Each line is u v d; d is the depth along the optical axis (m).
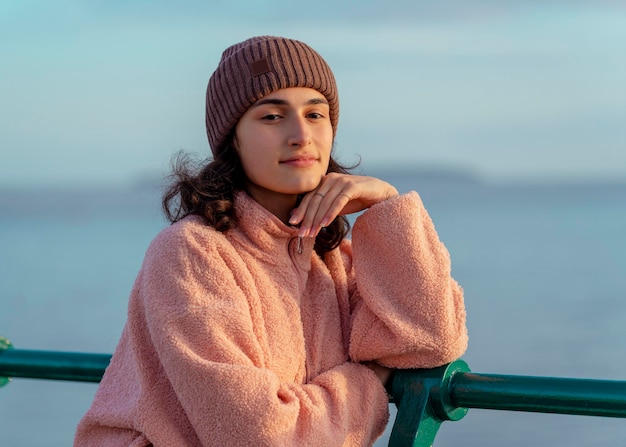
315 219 1.98
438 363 1.92
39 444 6.03
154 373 1.88
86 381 2.21
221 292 1.86
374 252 2.02
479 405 1.88
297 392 1.84
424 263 1.96
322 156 2.02
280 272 1.98
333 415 1.85
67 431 6.36
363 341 1.97
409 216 1.99
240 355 1.79
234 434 1.72
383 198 2.04
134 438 1.89
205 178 2.02
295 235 2.00
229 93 2.02
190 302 1.82
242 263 1.92
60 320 12.87
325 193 2.00
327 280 2.08
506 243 28.56
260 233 1.96
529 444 5.98
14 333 11.75
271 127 1.99
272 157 1.98
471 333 11.16
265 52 1.99
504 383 1.85
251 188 2.08
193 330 1.80
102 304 14.56
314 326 2.02
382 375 1.99
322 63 2.05
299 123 1.97
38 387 7.88
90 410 1.94
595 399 1.73
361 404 1.93
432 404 1.91
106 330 11.89
